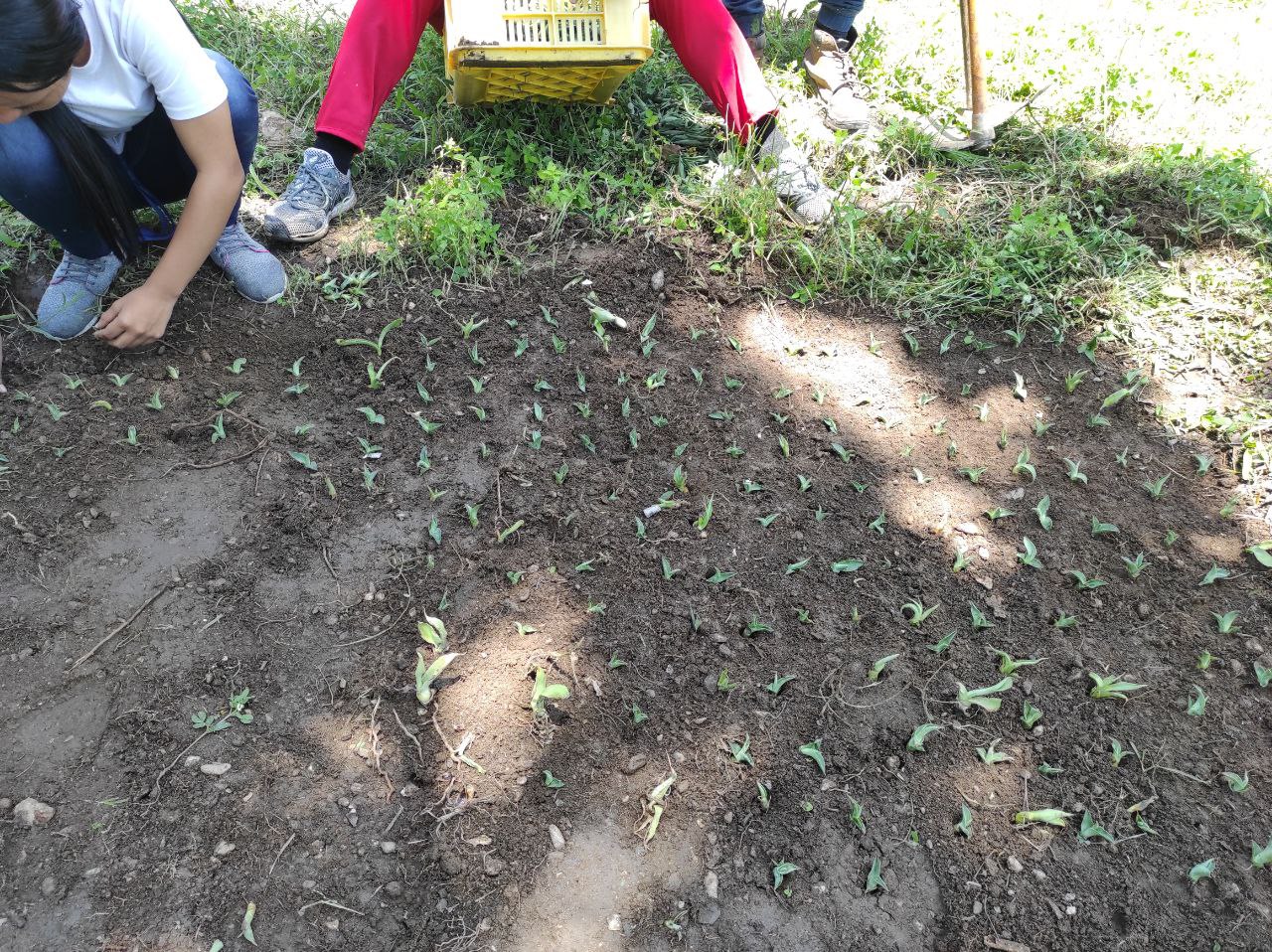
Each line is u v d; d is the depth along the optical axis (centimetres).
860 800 183
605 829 176
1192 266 309
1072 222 326
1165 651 210
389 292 278
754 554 222
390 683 193
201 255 231
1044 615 215
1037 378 274
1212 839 181
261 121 326
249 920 160
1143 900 173
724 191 304
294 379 252
